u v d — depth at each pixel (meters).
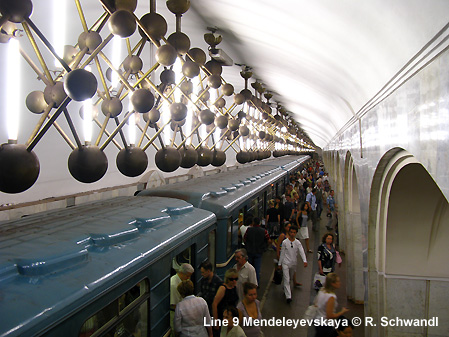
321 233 13.77
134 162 3.19
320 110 12.75
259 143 9.38
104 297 2.93
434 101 2.62
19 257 2.70
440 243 4.75
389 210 4.74
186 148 4.29
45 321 2.32
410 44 3.01
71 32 5.31
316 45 4.97
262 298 7.75
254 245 7.31
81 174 2.58
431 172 2.71
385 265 4.95
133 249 3.58
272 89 11.96
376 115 4.92
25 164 2.00
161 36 3.12
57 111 2.19
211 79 4.88
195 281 5.00
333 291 4.31
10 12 2.02
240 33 5.92
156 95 4.80
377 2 2.92
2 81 4.56
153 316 3.79
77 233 3.39
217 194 6.85
